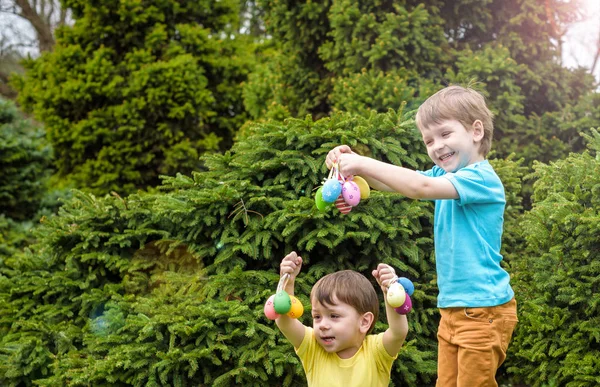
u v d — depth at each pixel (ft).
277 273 11.34
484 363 7.30
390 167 7.22
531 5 17.30
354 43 16.93
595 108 16.17
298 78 19.24
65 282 11.92
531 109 17.51
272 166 11.34
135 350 9.98
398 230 10.89
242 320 10.00
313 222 10.68
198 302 10.60
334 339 7.64
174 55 25.23
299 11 18.83
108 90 23.99
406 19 16.61
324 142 11.55
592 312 9.74
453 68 17.39
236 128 26.27
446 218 7.86
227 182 11.14
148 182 24.66
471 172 7.49
